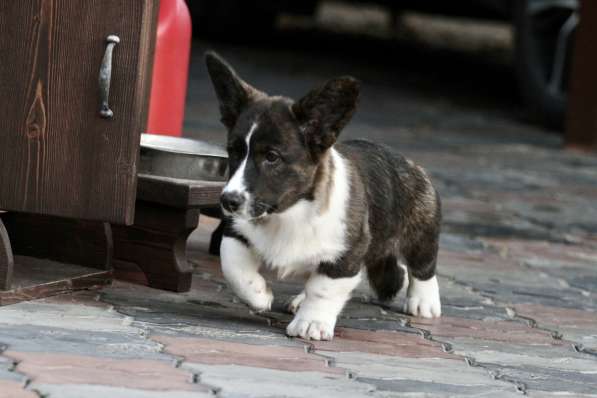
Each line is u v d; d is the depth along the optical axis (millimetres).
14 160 9164
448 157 21078
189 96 24578
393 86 30828
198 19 33812
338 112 8734
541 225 16047
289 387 7715
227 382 7660
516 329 10359
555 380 8719
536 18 25641
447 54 38344
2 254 9062
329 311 9281
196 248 12148
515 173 20188
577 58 23281
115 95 8953
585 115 23375
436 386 8164
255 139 8586
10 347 7863
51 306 9164
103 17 8891
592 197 18609
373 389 7906
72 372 7465
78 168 9070
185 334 8812
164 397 7188
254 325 9430
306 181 8781
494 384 8398
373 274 10500
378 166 9812
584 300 11891
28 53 9031
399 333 9750
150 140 10891
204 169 10211
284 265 9164
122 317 9086
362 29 42188
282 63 31719
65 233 10156
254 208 8555
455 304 11109
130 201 9031
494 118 27266
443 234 14750
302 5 34781
